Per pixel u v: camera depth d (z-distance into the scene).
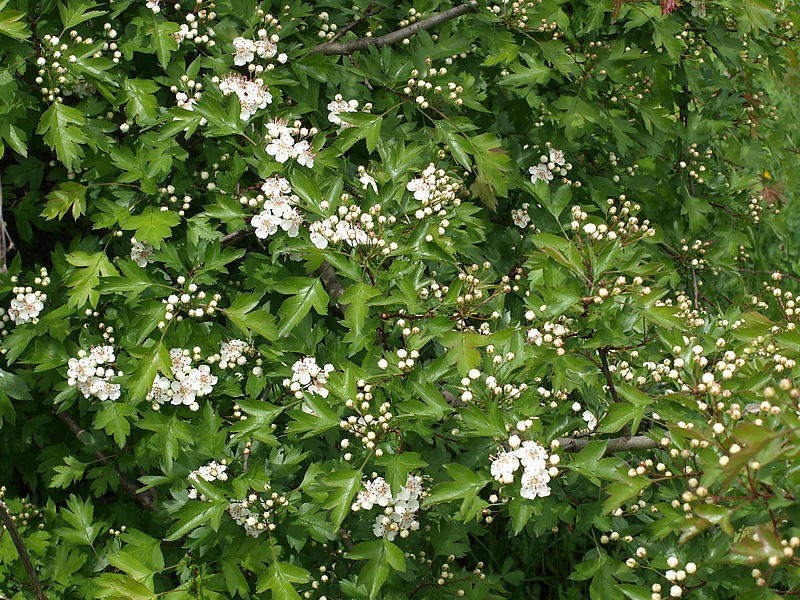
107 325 3.83
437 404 2.89
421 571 3.68
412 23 4.38
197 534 3.33
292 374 3.37
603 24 4.48
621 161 5.14
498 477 2.80
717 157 5.31
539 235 3.13
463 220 3.65
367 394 3.01
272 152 3.50
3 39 3.56
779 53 4.68
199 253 3.54
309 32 4.51
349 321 3.06
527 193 4.54
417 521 3.24
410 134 4.05
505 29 4.22
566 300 2.78
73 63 3.59
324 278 3.67
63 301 3.86
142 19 3.75
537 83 4.55
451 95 3.93
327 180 3.55
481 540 5.18
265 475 3.24
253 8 3.93
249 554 3.27
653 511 3.08
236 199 3.60
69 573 3.64
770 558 2.03
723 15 4.55
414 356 3.05
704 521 2.15
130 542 3.48
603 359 2.94
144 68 4.12
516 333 3.01
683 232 5.02
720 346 3.01
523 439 2.90
